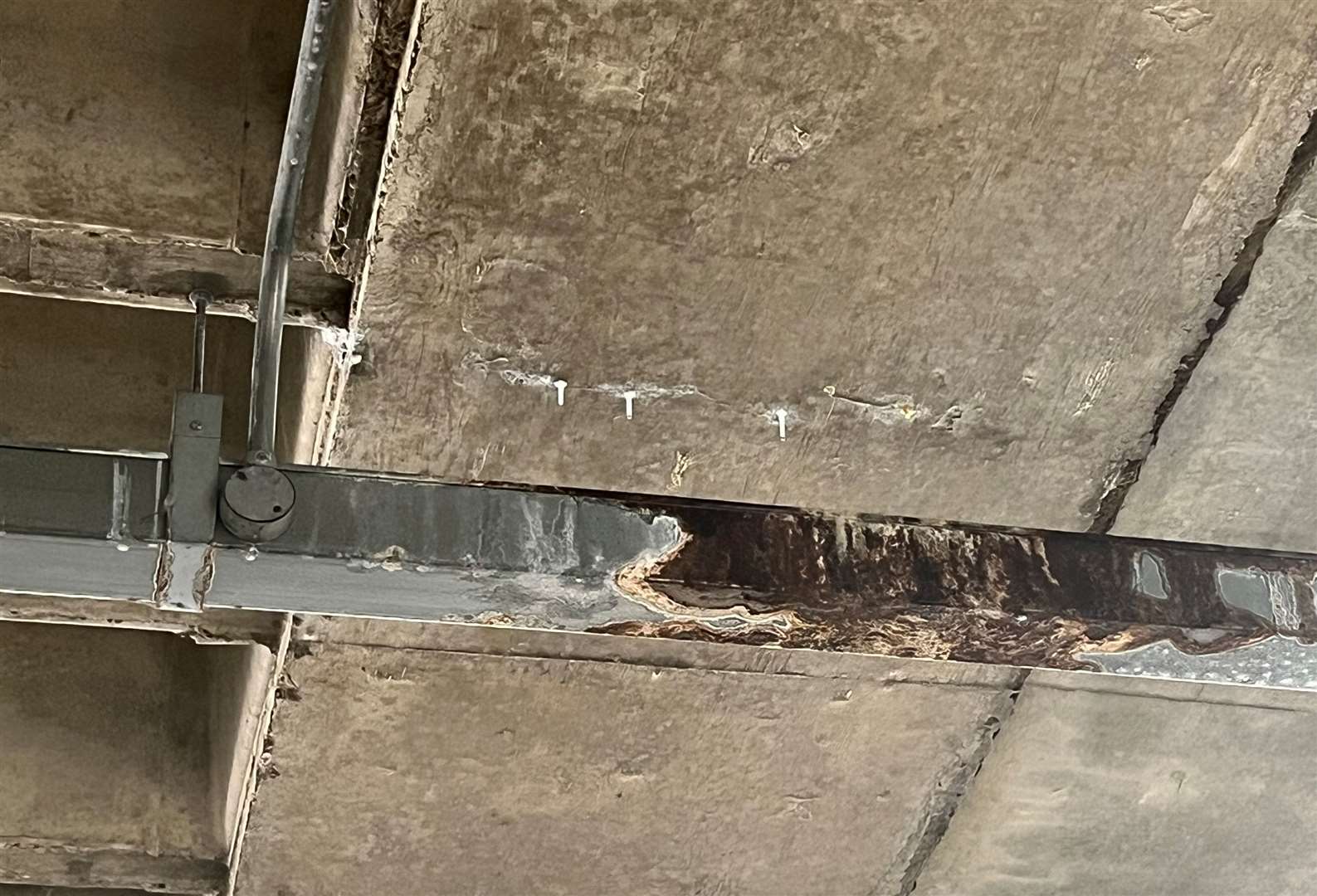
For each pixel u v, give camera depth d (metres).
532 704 2.85
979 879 3.33
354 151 2.12
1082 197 2.30
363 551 1.94
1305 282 2.45
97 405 2.64
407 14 1.96
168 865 3.22
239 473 1.91
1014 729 3.04
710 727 2.95
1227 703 3.01
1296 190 2.33
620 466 2.57
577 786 3.01
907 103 2.17
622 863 3.19
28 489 1.84
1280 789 3.19
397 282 2.27
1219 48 2.16
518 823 3.07
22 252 2.17
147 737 3.31
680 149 2.18
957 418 2.57
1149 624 2.22
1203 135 2.25
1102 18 2.11
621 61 2.07
